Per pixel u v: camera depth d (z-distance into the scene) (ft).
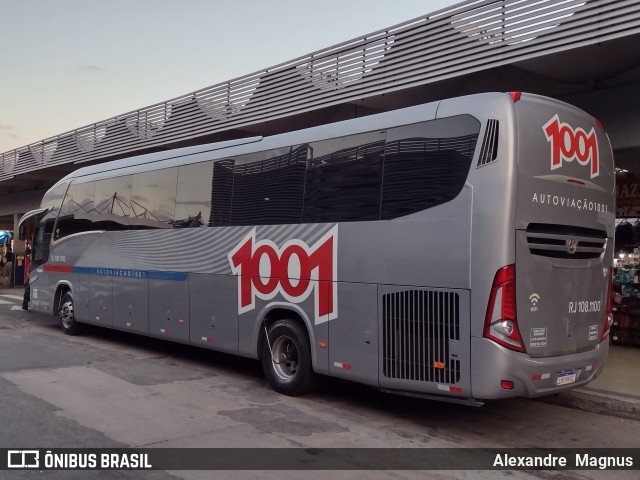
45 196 48.14
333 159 24.32
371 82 38.32
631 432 21.89
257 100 47.60
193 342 30.91
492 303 18.74
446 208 20.11
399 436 20.75
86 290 40.65
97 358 34.04
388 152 22.26
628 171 37.93
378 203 22.33
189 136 54.44
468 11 32.71
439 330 20.02
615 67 30.63
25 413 22.07
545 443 20.49
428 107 21.45
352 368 22.77
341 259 23.40
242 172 28.66
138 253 35.37
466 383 19.21
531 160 19.52
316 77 42.50
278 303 26.03
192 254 31.19
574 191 21.03
